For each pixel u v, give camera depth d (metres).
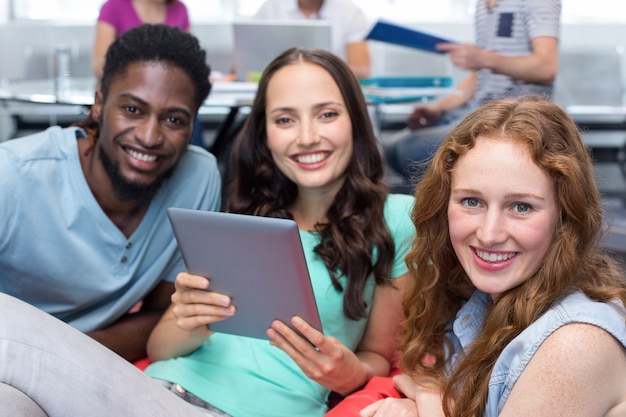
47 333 1.16
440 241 1.27
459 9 5.84
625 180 4.90
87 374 1.16
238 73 3.20
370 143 1.61
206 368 1.49
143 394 1.22
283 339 1.38
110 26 3.25
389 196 1.64
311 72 1.54
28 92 3.24
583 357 1.01
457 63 2.72
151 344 1.57
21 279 1.57
